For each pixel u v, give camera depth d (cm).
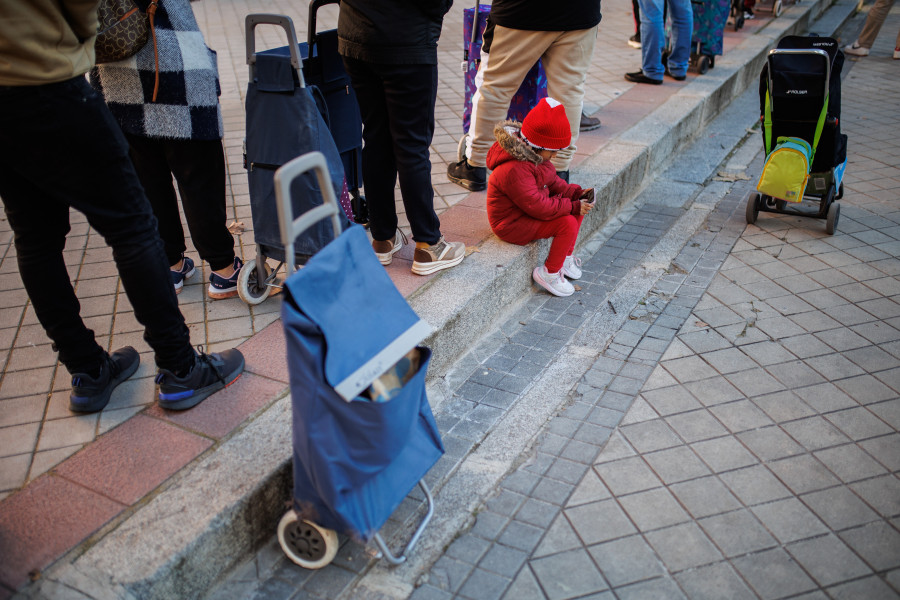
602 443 278
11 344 293
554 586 219
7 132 195
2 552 196
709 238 448
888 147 598
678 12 648
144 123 276
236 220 403
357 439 193
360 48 286
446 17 952
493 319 358
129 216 221
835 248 427
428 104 303
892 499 249
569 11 369
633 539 235
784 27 909
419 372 210
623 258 428
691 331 349
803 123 413
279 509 235
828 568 223
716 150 608
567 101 401
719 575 221
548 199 348
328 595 216
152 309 231
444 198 435
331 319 183
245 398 259
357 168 368
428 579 222
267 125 280
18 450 235
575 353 336
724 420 288
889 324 349
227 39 820
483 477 262
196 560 204
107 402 256
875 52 952
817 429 282
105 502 213
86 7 196
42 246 229
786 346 334
